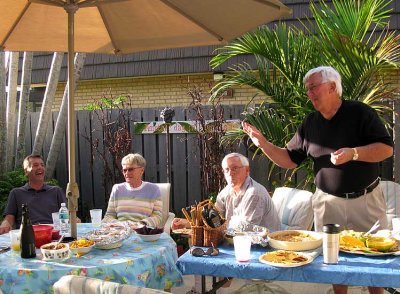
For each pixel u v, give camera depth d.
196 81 8.18
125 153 6.41
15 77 6.75
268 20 3.14
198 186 6.35
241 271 2.48
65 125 6.77
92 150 6.84
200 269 2.55
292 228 3.89
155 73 7.96
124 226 3.53
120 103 7.85
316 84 3.29
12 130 6.80
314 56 5.03
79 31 3.98
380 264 2.43
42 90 9.69
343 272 2.34
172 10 3.38
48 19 3.74
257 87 5.44
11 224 4.48
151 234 3.30
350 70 4.71
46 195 4.59
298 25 6.91
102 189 6.89
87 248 2.98
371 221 3.37
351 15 4.97
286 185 5.70
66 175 7.17
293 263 2.42
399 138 5.37
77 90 9.29
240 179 3.71
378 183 3.41
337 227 2.45
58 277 2.66
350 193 3.34
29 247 2.91
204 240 2.84
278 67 5.20
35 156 4.56
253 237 2.84
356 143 3.31
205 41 3.66
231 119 6.07
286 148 3.77
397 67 4.62
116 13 3.62
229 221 3.50
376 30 6.62
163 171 6.52
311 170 5.25
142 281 2.87
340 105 3.38
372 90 4.78
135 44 3.97
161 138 6.49
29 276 2.66
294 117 5.26
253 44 5.21
